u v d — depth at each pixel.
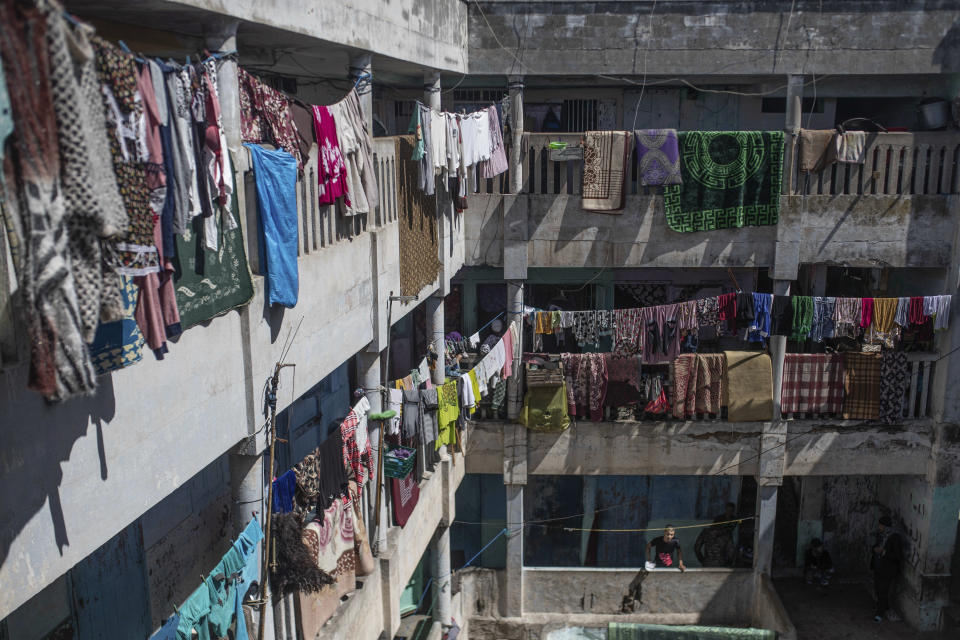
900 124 18.72
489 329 19.89
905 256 16.58
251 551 8.47
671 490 20.03
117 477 6.38
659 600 18.78
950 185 16.39
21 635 8.90
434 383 15.39
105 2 6.41
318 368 9.97
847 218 16.44
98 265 4.62
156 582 11.09
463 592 18.77
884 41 15.73
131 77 5.38
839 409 17.58
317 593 10.34
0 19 3.87
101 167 4.47
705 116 18.66
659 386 17.42
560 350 19.80
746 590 18.58
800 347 19.88
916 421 17.44
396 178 12.32
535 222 16.73
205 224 6.89
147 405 6.71
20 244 4.25
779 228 16.45
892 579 18.66
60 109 4.18
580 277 19.30
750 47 15.88
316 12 8.84
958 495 17.31
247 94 7.90
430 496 15.54
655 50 15.91
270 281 8.41
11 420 5.29
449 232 15.33
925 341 17.42
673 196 16.31
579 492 20.16
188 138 6.37
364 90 10.82
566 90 18.67
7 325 5.21
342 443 10.63
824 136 16.08
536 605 19.00
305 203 9.30
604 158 16.11
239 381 8.26
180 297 6.88
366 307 11.52
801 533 19.92
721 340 19.72
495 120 15.84
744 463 17.88
